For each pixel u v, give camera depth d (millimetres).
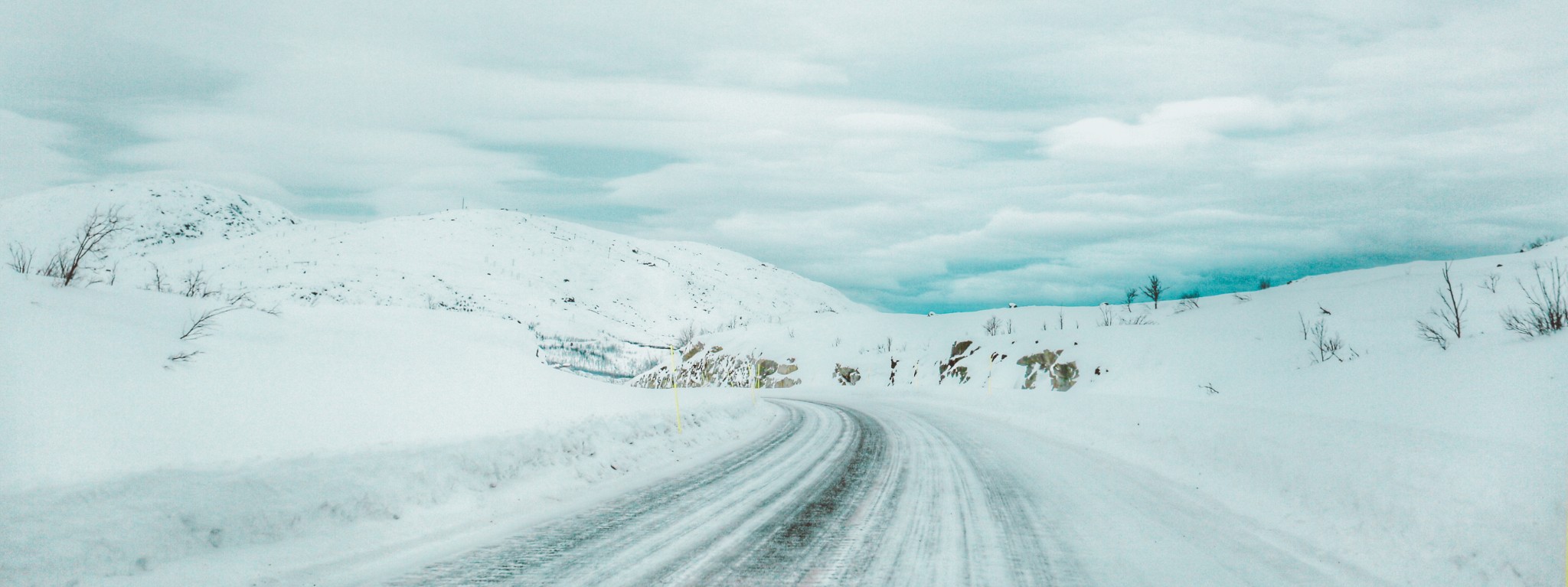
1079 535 6055
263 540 4902
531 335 16844
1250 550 5562
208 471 4992
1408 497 5609
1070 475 9711
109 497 4340
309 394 7430
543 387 11688
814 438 15398
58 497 4105
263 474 5285
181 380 6445
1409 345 21328
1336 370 13742
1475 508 5055
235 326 8523
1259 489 7578
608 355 136375
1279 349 25906
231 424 6059
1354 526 5777
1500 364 9531
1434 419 7852
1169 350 30672
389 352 10102
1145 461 10758
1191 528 6355
